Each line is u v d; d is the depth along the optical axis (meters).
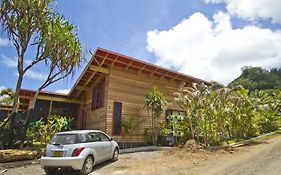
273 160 11.14
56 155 9.12
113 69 18.84
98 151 10.32
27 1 13.55
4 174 9.48
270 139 22.38
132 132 18.59
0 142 12.88
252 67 110.62
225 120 20.06
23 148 13.50
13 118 13.48
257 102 24.70
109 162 11.70
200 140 18.69
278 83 91.50
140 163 11.27
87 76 20.62
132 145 18.34
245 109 22.91
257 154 13.41
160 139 19.55
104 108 18.27
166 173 9.21
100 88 20.14
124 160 12.20
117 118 18.14
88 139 10.10
